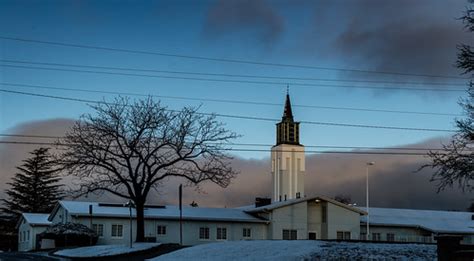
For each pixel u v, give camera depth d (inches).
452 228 2797.7
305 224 2605.8
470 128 1167.6
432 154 1175.0
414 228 2824.8
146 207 2568.9
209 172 1956.2
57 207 2581.2
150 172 1883.6
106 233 2353.6
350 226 2652.6
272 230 2561.5
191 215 2502.5
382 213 2967.5
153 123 1881.2
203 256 1261.1
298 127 5044.3
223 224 2534.5
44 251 1939.0
